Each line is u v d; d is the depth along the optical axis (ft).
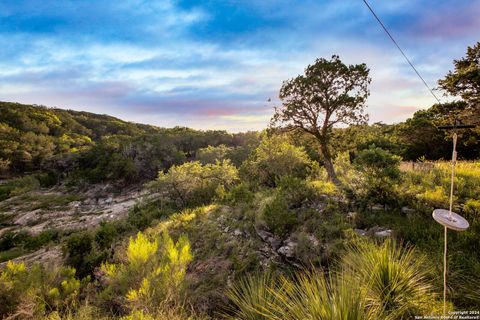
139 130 376.27
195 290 18.26
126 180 147.43
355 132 43.93
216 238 28.17
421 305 9.63
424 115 91.61
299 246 20.93
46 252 45.55
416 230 17.47
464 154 76.79
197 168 72.79
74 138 282.36
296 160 52.21
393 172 24.56
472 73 42.88
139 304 13.80
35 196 130.62
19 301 16.52
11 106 311.88
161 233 34.86
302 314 7.49
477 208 18.31
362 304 7.35
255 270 19.80
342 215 23.89
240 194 41.50
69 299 17.78
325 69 39.32
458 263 12.70
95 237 34.96
